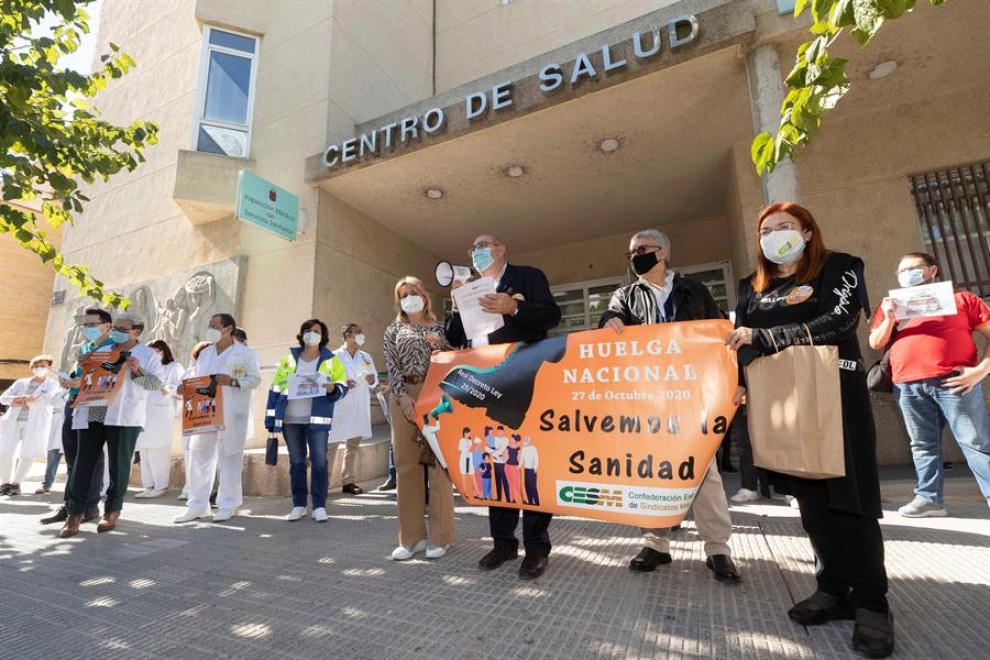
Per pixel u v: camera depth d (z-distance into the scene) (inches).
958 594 82.9
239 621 87.4
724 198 324.8
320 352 181.9
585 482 90.3
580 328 392.2
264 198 276.5
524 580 100.0
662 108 231.8
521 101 232.7
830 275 76.0
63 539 149.7
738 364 81.9
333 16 322.0
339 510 182.9
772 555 107.8
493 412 102.5
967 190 212.8
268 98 333.4
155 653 77.2
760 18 189.0
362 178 295.3
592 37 233.3
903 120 224.1
